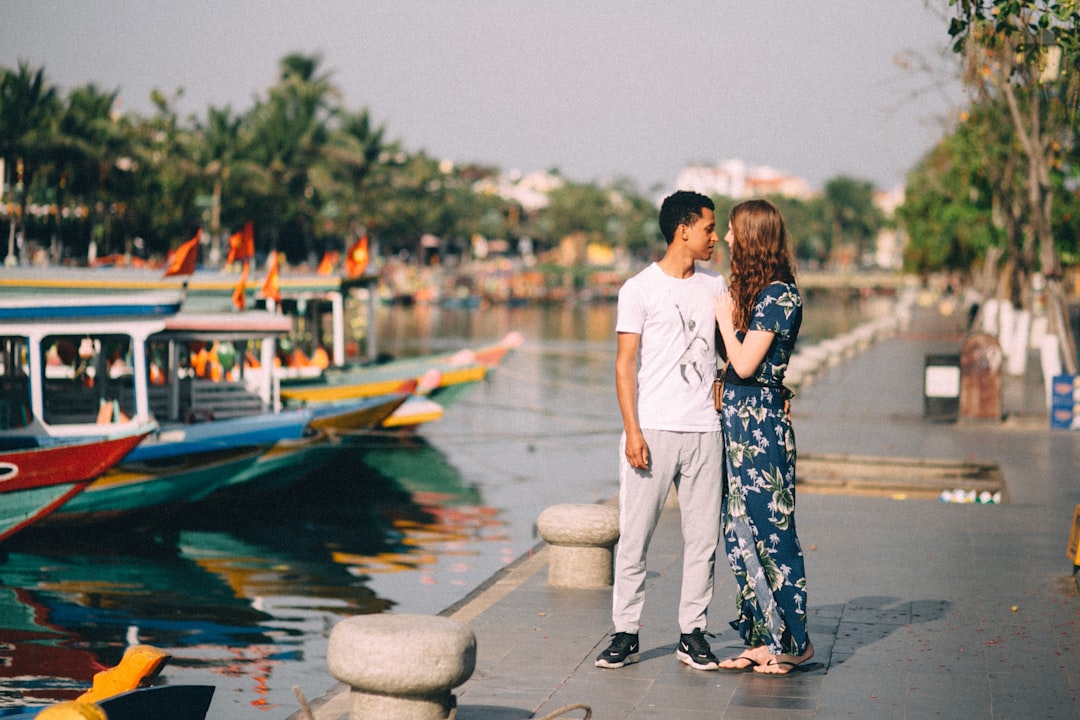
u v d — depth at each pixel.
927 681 6.53
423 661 5.41
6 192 52.56
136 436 15.13
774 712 6.02
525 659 6.97
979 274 66.69
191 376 20.55
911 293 101.06
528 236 160.62
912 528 11.36
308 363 23.62
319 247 91.19
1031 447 18.03
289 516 17.88
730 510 6.53
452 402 26.78
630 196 174.00
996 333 36.56
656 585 8.88
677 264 6.42
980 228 37.78
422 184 110.56
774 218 6.39
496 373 41.84
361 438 20.61
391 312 93.69
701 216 6.34
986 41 10.47
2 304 15.27
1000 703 6.17
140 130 65.69
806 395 25.73
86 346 18.97
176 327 16.94
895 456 17.08
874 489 15.78
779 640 6.53
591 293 120.94
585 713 5.73
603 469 22.50
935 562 9.81
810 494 13.40
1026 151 21.41
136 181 62.31
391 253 134.00
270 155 72.31
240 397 18.84
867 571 9.45
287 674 9.98
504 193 170.50
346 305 28.34
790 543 6.48
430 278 116.94
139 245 66.75
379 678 5.41
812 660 6.85
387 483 20.70
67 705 4.69
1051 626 7.73
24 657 10.47
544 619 7.92
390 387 23.48
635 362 6.39
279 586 13.41
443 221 129.62
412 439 25.08
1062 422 20.22
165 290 19.55
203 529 16.80
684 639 6.75
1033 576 9.29
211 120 72.12
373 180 84.62
